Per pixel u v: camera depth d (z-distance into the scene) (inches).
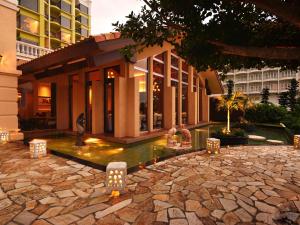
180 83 681.0
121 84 441.7
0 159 285.7
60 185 199.9
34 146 292.2
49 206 160.9
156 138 492.7
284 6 94.7
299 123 564.1
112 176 180.9
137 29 147.4
